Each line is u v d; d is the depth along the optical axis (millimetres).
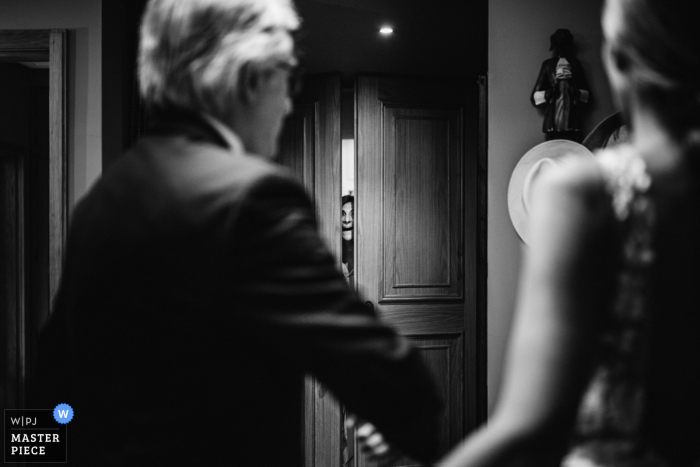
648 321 582
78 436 784
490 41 2748
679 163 601
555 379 558
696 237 583
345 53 3744
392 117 3715
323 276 741
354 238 3674
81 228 805
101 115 2766
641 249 587
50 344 844
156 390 734
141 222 745
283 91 903
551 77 2633
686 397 578
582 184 606
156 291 726
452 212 3771
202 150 789
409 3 3113
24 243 4355
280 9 894
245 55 833
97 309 757
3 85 4191
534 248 614
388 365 723
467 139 3797
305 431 3768
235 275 709
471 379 3736
